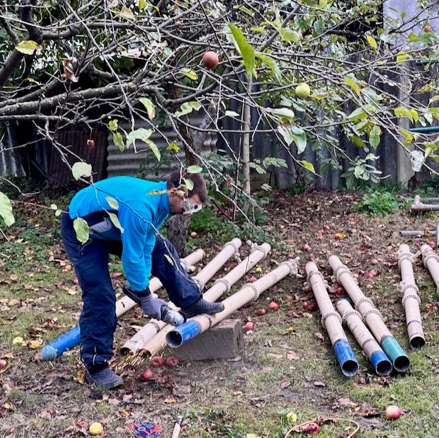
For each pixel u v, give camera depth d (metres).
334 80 2.81
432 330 4.63
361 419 3.47
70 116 6.78
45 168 10.73
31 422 3.55
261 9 4.00
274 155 9.79
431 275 5.71
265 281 5.54
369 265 6.29
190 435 3.36
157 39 2.67
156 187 3.54
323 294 5.16
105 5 2.67
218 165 6.54
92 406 3.71
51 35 2.71
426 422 3.39
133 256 3.51
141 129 2.07
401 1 7.94
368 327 4.57
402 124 8.60
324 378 3.99
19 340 4.71
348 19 5.02
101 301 3.76
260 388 3.89
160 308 3.84
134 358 4.12
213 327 4.30
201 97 3.06
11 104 3.15
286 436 3.27
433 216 7.87
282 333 4.77
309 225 7.92
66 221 3.73
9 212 1.76
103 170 10.02
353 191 9.52
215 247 6.98
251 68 1.70
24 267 6.69
